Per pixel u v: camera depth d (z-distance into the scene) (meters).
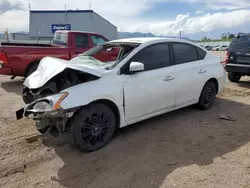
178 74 4.34
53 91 3.62
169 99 4.25
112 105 3.55
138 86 3.73
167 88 4.15
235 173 2.87
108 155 3.29
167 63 4.24
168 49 4.31
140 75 3.78
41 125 3.28
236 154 3.31
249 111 5.14
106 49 4.53
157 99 4.04
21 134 3.92
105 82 3.42
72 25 32.69
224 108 5.33
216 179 2.75
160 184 2.67
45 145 3.57
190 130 4.10
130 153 3.33
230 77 8.25
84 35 8.20
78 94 3.17
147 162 3.11
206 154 3.31
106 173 2.88
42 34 32.56
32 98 3.97
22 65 7.08
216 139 3.77
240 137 3.85
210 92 5.18
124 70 3.66
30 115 3.17
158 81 3.99
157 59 4.11
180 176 2.81
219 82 5.29
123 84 3.57
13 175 2.85
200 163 3.08
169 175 2.83
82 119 3.23
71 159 3.20
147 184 2.67
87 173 2.89
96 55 4.62
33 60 7.19
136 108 3.78
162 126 4.27
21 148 3.47
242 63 7.48
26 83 4.03
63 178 2.80
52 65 3.79
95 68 3.51
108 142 3.63
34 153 3.34
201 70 4.82
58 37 8.45
